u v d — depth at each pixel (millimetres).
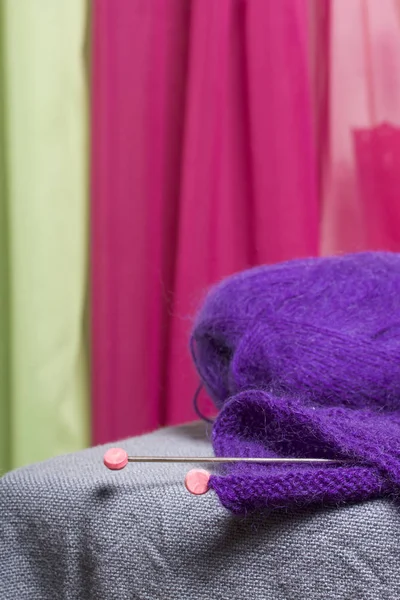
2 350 1146
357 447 638
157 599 657
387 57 1292
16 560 702
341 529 628
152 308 1159
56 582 692
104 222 1126
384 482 629
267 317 715
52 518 690
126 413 1128
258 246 1204
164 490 670
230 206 1249
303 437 657
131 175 1131
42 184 1101
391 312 706
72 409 1154
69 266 1137
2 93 1110
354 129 1283
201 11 1163
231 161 1263
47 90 1104
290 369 691
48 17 1106
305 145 1200
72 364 1147
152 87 1160
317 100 1318
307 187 1198
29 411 1102
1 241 1140
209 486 637
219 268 1189
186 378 1136
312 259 774
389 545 620
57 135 1121
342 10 1277
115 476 692
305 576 630
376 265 748
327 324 701
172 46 1234
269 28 1190
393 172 1288
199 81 1160
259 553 640
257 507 635
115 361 1123
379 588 618
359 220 1286
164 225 1224
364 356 686
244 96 1264
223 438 679
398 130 1289
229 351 758
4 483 716
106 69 1121
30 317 1093
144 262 1145
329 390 685
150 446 762
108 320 1125
